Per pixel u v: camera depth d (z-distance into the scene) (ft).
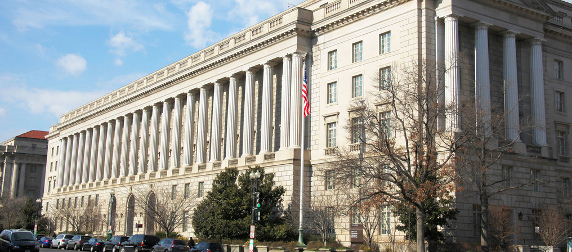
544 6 191.83
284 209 198.39
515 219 172.96
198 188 250.57
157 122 301.02
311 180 199.31
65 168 407.23
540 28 193.47
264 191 189.67
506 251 157.58
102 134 360.48
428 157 134.31
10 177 532.32
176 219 248.93
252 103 227.20
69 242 239.50
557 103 201.87
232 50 236.22
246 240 183.93
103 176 354.74
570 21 212.23
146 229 287.89
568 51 208.13
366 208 135.13
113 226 316.19
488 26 179.11
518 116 180.65
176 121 279.28
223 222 188.44
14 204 435.94
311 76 207.92
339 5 201.36
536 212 178.09
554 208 176.24
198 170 252.01
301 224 169.99
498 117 153.58
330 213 172.86
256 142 231.50
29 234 161.89
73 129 402.52
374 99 178.19
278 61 220.02
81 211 353.31
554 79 201.67
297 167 199.41
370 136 160.97
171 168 274.77
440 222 150.20
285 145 205.57
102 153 357.00
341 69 196.54
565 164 196.03
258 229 184.24
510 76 182.39
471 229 162.81
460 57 165.89
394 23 180.04
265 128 215.51
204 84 258.78
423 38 172.24
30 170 542.57
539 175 183.93
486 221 146.30
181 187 262.88
